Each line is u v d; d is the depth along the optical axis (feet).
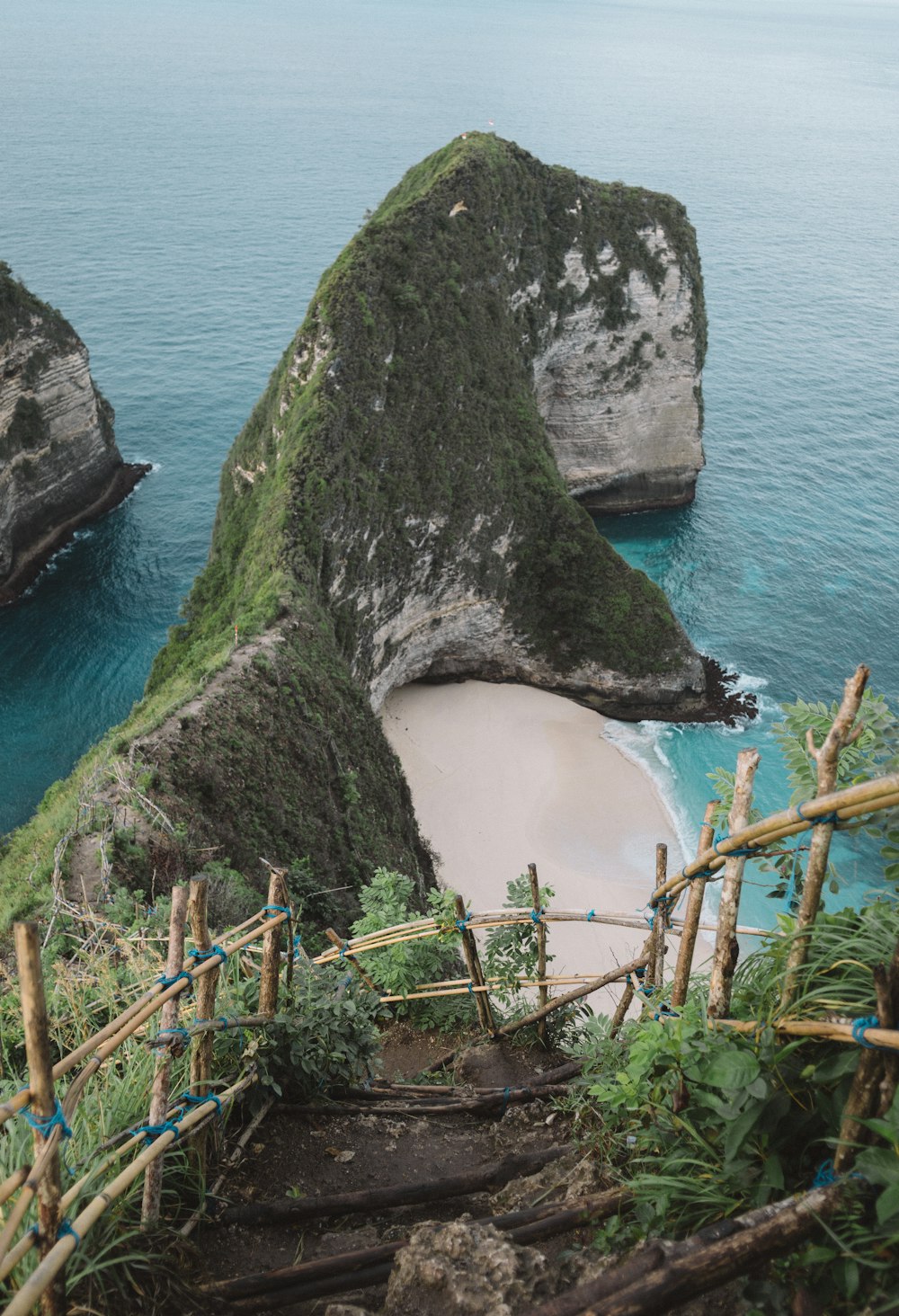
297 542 177.58
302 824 123.75
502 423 234.79
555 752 209.46
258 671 140.36
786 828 18.85
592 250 281.54
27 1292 15.92
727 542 293.43
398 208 230.89
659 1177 19.25
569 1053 39.22
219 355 419.74
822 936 18.95
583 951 149.18
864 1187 15.89
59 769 211.00
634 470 318.65
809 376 413.39
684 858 178.40
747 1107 17.81
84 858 86.28
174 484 321.73
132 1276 20.07
